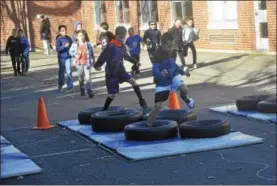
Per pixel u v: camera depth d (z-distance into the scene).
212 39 24.30
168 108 11.82
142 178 7.23
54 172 7.76
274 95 12.88
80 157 8.52
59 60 16.03
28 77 21.11
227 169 7.46
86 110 11.12
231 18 23.14
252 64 19.33
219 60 21.17
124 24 31.00
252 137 9.02
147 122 9.31
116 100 14.09
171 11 26.59
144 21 29.16
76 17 35.25
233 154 8.20
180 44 18.34
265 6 21.28
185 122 9.49
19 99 15.63
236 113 11.25
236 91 14.57
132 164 7.93
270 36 21.02
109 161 8.17
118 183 7.09
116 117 9.96
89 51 14.91
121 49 11.37
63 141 9.77
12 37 21.53
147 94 14.95
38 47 34.19
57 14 34.66
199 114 11.67
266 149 8.42
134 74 18.81
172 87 9.31
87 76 14.87
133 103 13.52
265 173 7.22
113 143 9.08
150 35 17.73
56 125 11.30
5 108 14.16
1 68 25.19
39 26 34.09
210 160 7.93
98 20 33.72
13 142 9.93
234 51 23.08
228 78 16.89
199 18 24.86
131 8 29.86
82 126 10.73
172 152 8.29
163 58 9.22
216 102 13.09
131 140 9.17
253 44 22.03
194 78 17.31
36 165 8.00
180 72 9.48
